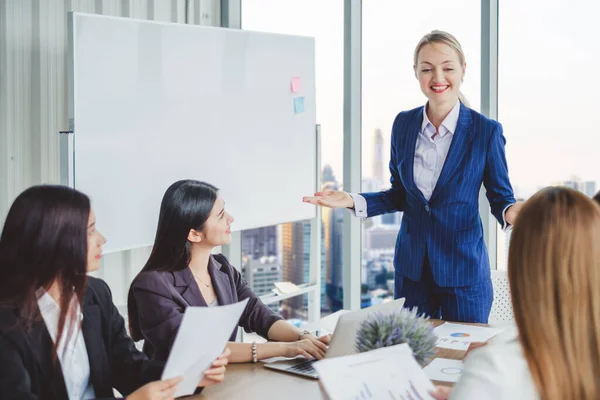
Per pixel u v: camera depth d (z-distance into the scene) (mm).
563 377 1098
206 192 2189
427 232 2637
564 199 1150
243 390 1742
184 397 1687
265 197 3701
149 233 3248
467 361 1225
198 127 3416
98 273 3500
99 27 3012
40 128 3270
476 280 2590
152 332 2066
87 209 1643
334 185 4090
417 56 2654
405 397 1305
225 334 1625
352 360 1315
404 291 2742
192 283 2170
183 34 3342
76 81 2936
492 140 2588
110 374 1802
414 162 2682
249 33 3600
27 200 1591
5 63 3137
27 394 1514
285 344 2033
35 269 1575
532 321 1121
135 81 3162
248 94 3607
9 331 1552
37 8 3230
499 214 2609
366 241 4023
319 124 3918
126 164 3141
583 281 1102
